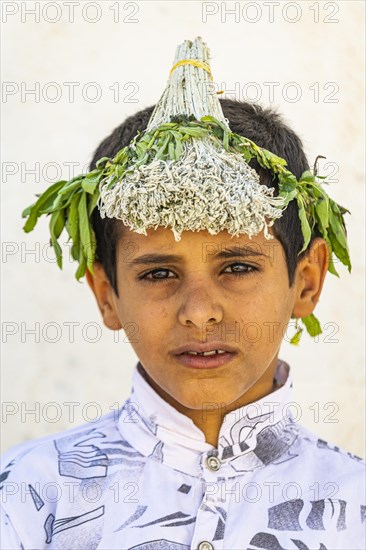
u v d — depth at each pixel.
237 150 3.00
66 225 3.47
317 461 3.25
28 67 5.58
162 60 5.55
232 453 3.14
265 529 3.06
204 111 3.10
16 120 5.59
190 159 2.87
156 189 2.85
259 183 3.02
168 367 3.06
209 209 2.83
